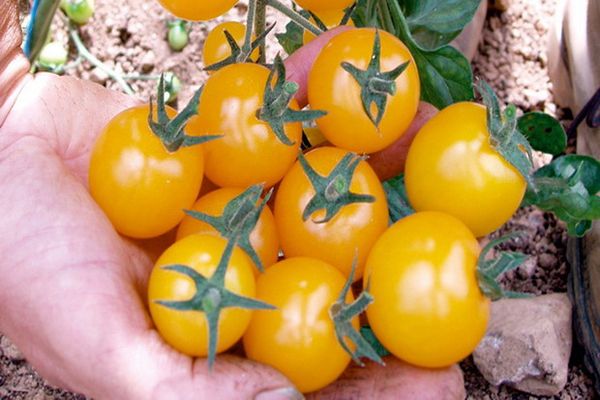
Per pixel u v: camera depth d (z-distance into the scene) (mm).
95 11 633
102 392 330
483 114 341
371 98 333
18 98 378
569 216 373
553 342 503
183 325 307
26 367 531
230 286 303
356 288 367
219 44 415
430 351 323
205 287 295
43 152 360
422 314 317
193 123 345
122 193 331
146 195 330
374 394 340
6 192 342
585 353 524
